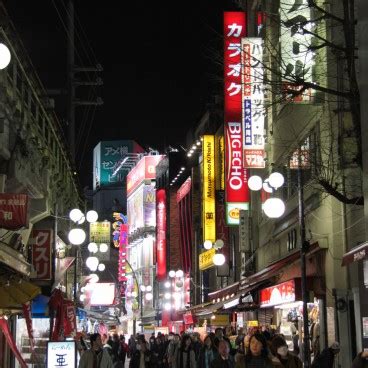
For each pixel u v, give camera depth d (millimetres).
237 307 29250
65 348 16938
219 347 14266
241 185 34000
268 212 17609
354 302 19859
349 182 20125
